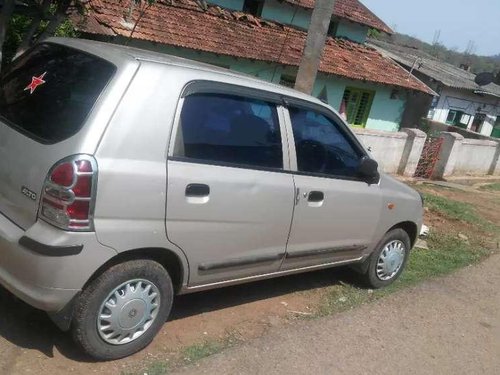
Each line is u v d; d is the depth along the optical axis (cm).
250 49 1262
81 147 303
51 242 299
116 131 313
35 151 317
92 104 315
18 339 350
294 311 476
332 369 394
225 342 399
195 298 460
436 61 3053
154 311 355
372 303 523
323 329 450
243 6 1461
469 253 775
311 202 436
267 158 401
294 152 421
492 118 2725
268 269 430
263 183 393
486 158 1734
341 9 1700
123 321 338
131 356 355
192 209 349
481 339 500
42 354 340
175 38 1120
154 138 328
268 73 1341
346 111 1658
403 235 559
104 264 321
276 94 413
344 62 1560
